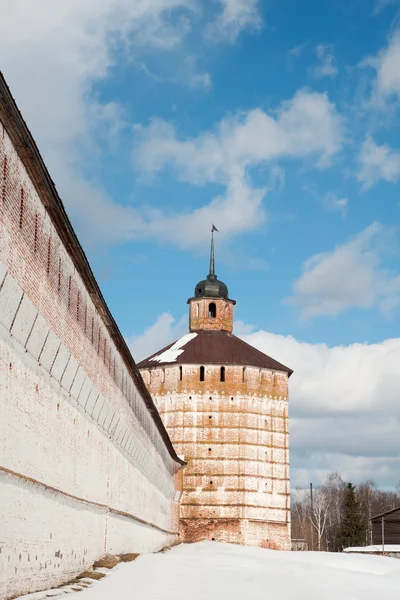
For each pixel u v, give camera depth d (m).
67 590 21.02
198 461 89.00
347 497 115.56
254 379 92.12
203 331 98.25
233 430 90.12
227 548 64.50
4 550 16.47
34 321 18.23
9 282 16.02
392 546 75.69
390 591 33.16
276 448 91.75
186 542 85.44
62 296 21.12
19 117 15.44
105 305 26.98
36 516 19.36
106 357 29.22
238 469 88.94
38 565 19.64
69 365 22.41
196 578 29.14
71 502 23.94
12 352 17.03
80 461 25.34
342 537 111.31
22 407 17.88
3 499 16.38
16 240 16.44
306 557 54.06
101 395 27.98
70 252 21.95
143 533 45.28
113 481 32.94
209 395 91.00
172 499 69.31
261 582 30.19
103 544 30.77
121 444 35.06
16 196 16.36
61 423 22.33
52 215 19.52
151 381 93.88
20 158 16.53
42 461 19.94
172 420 90.81
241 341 98.31
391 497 179.25
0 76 13.80
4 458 16.36
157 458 50.56
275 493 90.12
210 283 100.06
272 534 88.69
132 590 23.48
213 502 87.81
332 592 30.00
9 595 16.91
